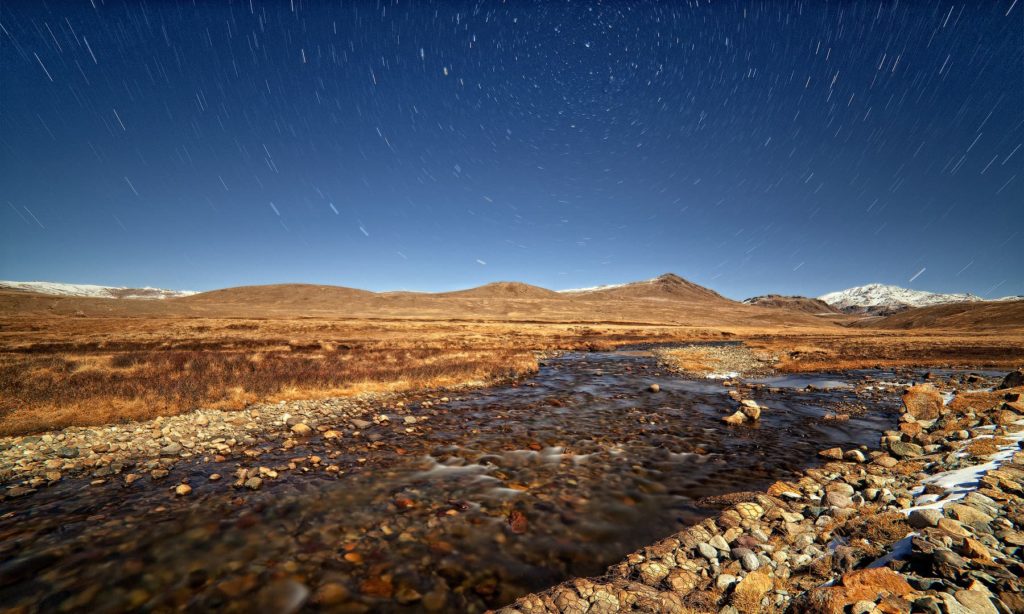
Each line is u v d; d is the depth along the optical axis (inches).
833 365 1174.3
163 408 542.6
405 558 234.5
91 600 195.8
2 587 203.0
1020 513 206.8
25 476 337.4
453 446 440.1
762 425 542.6
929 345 1790.1
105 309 3464.6
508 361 1163.3
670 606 176.9
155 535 254.5
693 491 332.8
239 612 189.8
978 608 134.6
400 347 1451.8
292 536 256.2
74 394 571.2
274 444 433.7
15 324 2069.4
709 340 2743.6
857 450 417.7
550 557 237.1
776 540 233.0
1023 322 3789.4
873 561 183.8
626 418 573.9
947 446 368.2
